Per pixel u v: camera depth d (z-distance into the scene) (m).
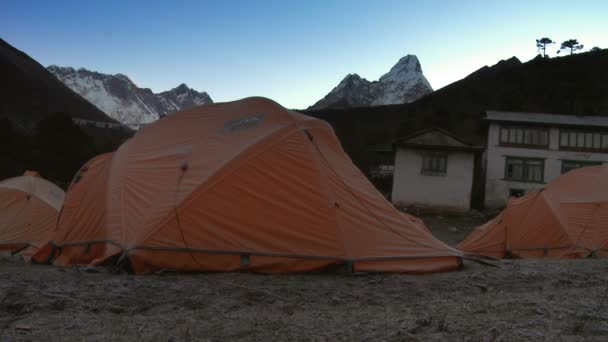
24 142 31.94
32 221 10.41
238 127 7.27
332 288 5.36
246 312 4.29
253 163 6.54
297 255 6.19
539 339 3.40
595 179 12.05
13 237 10.02
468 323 3.80
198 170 6.66
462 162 31.20
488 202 32.88
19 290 4.69
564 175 12.80
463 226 26.30
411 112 89.75
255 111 7.43
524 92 86.62
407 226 7.04
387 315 4.12
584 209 11.49
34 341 3.37
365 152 44.56
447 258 6.70
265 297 4.91
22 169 29.41
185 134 7.72
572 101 75.56
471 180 31.00
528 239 12.34
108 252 6.58
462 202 30.92
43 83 174.00
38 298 4.46
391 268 6.35
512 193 32.78
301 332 3.63
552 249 11.62
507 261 7.74
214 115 7.84
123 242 6.41
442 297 5.03
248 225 6.30
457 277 6.12
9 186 10.97
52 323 3.79
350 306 4.62
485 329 3.64
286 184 6.54
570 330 3.61
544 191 12.75
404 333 3.54
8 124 31.06
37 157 31.19
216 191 6.34
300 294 5.06
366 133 69.12
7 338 3.42
